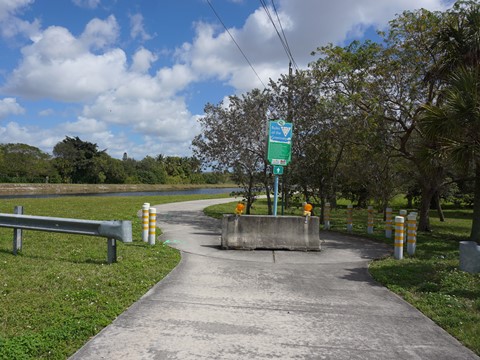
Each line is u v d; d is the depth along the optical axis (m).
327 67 15.30
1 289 5.84
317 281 7.52
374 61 14.57
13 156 60.84
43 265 7.31
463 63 12.09
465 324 5.29
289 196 19.30
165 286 6.73
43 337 4.38
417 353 4.48
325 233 14.77
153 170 82.00
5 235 10.31
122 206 21.44
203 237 12.13
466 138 10.90
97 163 70.62
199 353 4.28
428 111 11.07
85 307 5.35
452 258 9.93
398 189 22.55
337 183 20.27
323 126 16.06
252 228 10.51
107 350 4.28
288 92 17.02
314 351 4.44
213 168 18.28
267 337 4.78
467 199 33.75
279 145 12.00
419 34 13.77
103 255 8.51
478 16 11.88
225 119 17.55
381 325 5.31
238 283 7.13
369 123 14.26
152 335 4.70
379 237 13.75
